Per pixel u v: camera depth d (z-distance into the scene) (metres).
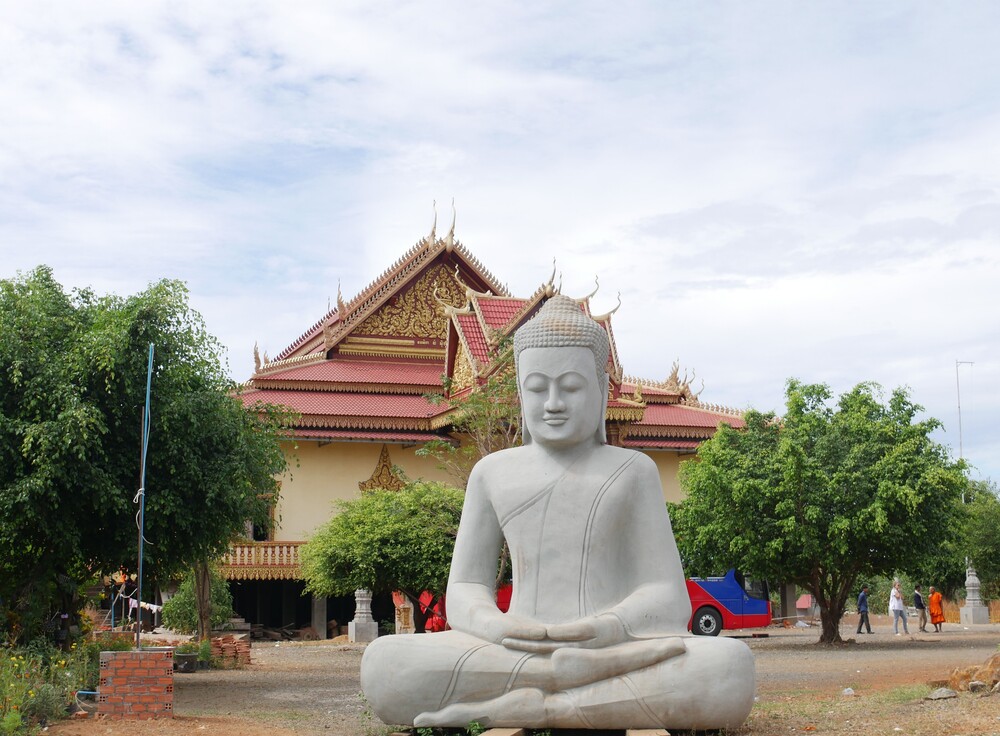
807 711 12.52
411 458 41.41
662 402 45.97
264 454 20.08
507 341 22.09
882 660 21.66
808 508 24.92
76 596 20.44
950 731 10.45
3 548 17.38
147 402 14.71
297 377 42.06
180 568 20.44
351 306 44.78
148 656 12.96
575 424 10.78
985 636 31.45
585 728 9.91
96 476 16.69
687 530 27.61
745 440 27.30
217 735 11.54
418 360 45.16
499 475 11.03
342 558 25.61
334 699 16.36
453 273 45.94
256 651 30.61
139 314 17.62
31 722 11.90
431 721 10.02
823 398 27.61
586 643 9.91
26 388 17.02
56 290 18.78
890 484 24.42
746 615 31.31
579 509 10.62
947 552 26.47
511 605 10.70
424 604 27.23
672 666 9.79
